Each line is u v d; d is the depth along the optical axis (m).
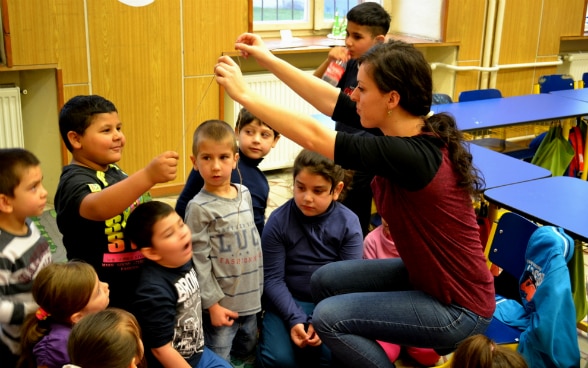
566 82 5.18
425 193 1.59
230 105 4.57
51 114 3.91
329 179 2.27
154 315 1.81
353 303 1.80
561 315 1.90
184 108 4.29
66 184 1.80
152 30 4.02
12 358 1.75
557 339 1.89
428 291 1.76
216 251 2.13
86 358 1.43
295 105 4.86
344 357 1.85
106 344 1.43
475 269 1.70
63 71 3.79
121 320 1.50
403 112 1.65
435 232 1.64
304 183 2.28
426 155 1.58
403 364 2.50
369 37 3.09
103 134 1.85
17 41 3.60
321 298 2.03
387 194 1.68
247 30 4.38
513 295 2.63
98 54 3.88
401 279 1.96
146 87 4.10
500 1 5.38
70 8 3.71
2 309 1.66
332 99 1.95
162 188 4.37
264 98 1.59
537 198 2.60
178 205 2.38
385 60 1.59
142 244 1.82
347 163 1.57
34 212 1.74
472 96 4.51
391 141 1.56
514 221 2.30
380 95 1.62
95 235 1.84
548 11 5.71
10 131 3.80
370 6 3.11
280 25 5.12
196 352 1.99
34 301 1.72
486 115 3.93
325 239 2.38
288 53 4.84
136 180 1.63
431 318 1.72
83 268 1.68
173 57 4.14
